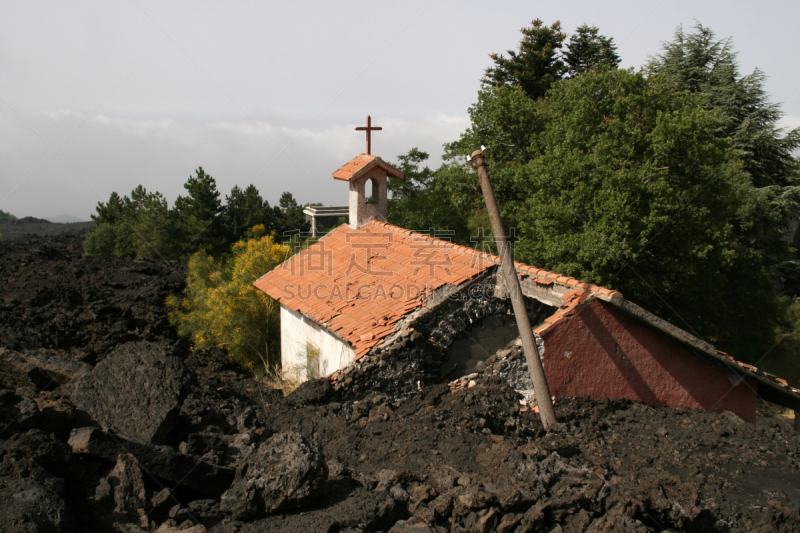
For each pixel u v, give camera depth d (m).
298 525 6.33
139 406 8.26
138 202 50.00
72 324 16.50
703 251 22.66
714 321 27.22
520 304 10.24
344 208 43.56
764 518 7.59
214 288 20.08
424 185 35.94
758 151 37.03
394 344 11.92
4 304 17.36
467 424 9.97
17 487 5.77
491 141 30.23
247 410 10.13
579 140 24.81
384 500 7.01
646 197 22.16
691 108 23.94
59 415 7.23
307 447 6.97
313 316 14.48
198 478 7.22
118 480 6.56
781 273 35.53
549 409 10.45
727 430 10.94
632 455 9.69
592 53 47.84
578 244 22.55
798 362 28.55
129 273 25.25
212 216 45.31
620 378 12.55
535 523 6.58
